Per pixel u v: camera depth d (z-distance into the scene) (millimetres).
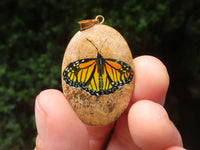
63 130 66
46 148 67
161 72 74
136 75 75
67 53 70
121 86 70
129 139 81
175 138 62
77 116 70
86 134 72
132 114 64
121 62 70
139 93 74
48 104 66
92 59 69
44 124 66
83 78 69
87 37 69
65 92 70
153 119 61
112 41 70
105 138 89
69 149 68
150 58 77
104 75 69
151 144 62
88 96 68
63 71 71
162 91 75
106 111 69
